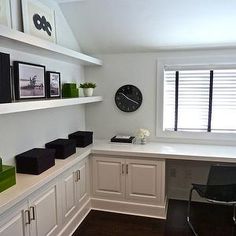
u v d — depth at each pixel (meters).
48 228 2.07
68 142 2.54
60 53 2.20
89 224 2.65
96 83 3.36
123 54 3.21
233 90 2.98
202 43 2.84
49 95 2.42
